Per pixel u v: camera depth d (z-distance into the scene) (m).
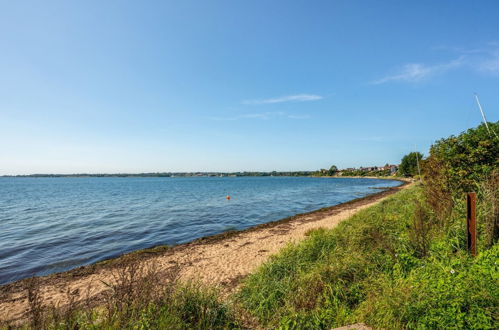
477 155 6.81
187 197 37.44
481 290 3.36
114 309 3.87
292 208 24.80
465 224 5.55
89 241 13.05
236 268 8.39
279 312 4.70
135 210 23.86
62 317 3.73
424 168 9.48
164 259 9.79
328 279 5.16
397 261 5.16
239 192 46.62
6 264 9.80
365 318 3.91
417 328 3.23
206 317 4.38
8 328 3.95
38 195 45.31
